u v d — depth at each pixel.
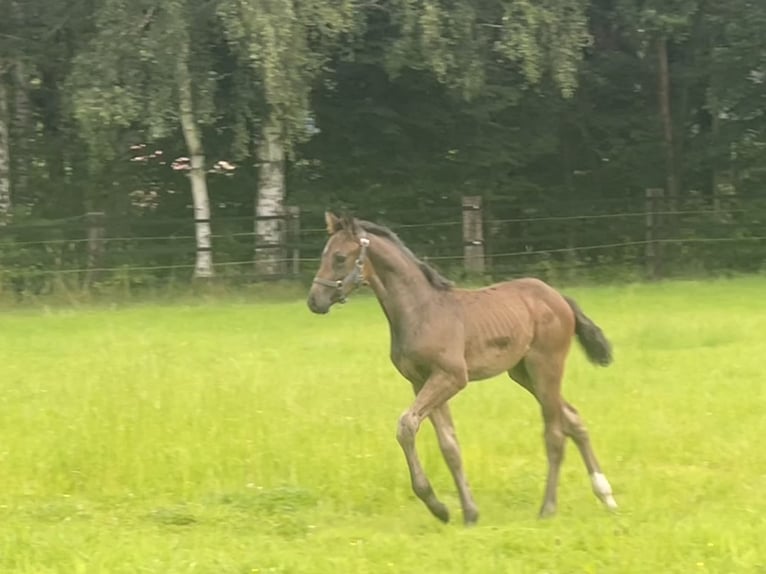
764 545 6.00
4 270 19.59
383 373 11.86
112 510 7.14
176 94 18.88
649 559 5.85
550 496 7.17
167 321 16.62
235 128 20.23
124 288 19.56
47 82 22.84
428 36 19.19
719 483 7.64
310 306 7.02
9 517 6.88
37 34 21.67
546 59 20.14
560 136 24.75
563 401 7.39
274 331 15.48
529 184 24.12
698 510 6.96
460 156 23.80
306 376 11.61
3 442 8.43
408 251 7.18
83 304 18.78
